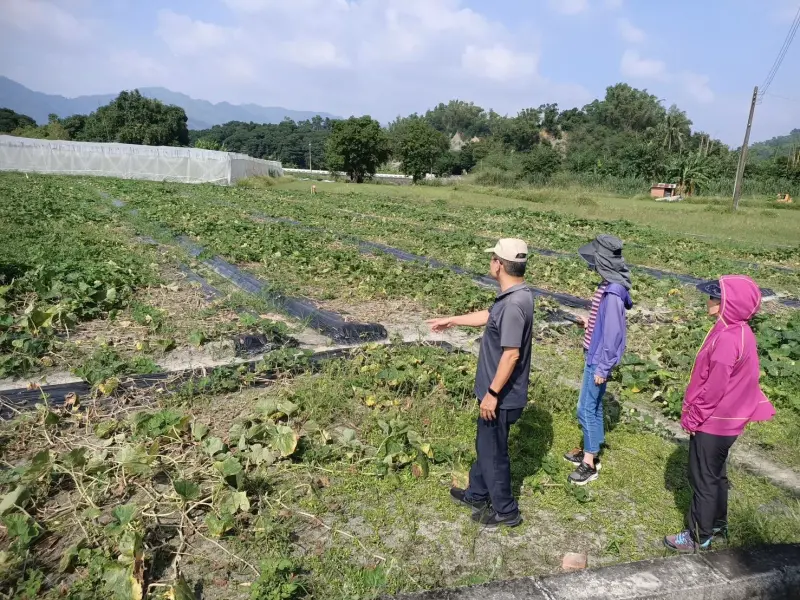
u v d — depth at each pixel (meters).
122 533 3.55
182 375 6.34
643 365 7.38
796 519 4.23
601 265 4.61
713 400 3.71
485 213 28.27
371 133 64.94
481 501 4.23
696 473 3.84
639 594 3.32
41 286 8.41
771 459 5.39
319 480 4.50
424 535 3.96
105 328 7.77
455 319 4.35
